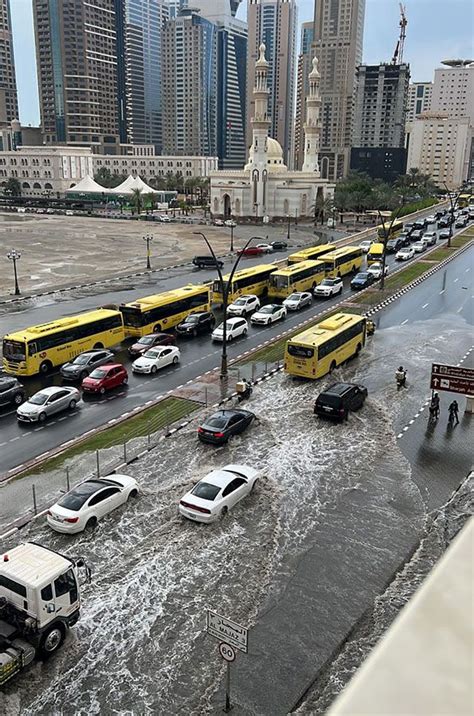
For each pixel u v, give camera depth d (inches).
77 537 869.2
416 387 1505.9
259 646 654.5
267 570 787.4
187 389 1498.5
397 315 2276.1
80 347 1752.0
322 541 852.6
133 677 617.9
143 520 913.5
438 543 845.2
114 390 1510.8
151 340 1812.3
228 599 732.0
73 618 665.6
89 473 1056.2
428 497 978.7
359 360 1734.7
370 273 2854.3
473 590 78.3
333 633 673.0
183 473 1061.1
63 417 1342.3
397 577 773.3
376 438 1207.6
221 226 5684.1
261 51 5580.7
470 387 1250.0
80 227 5639.8
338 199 6146.7
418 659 67.6
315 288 2625.5
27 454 1152.2
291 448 1162.0
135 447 1163.3
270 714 567.8
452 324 2128.4
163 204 7529.5
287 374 1609.3
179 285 2854.3
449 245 3919.8
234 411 1245.1
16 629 624.4
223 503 914.7
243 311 2288.4
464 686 63.2
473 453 1141.7
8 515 923.4
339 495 982.4
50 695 596.4
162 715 571.8
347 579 768.3
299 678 610.5
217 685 605.0
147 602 729.0
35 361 1625.2
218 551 831.7
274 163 6491.1
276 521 906.1
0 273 3230.8
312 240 4640.8
